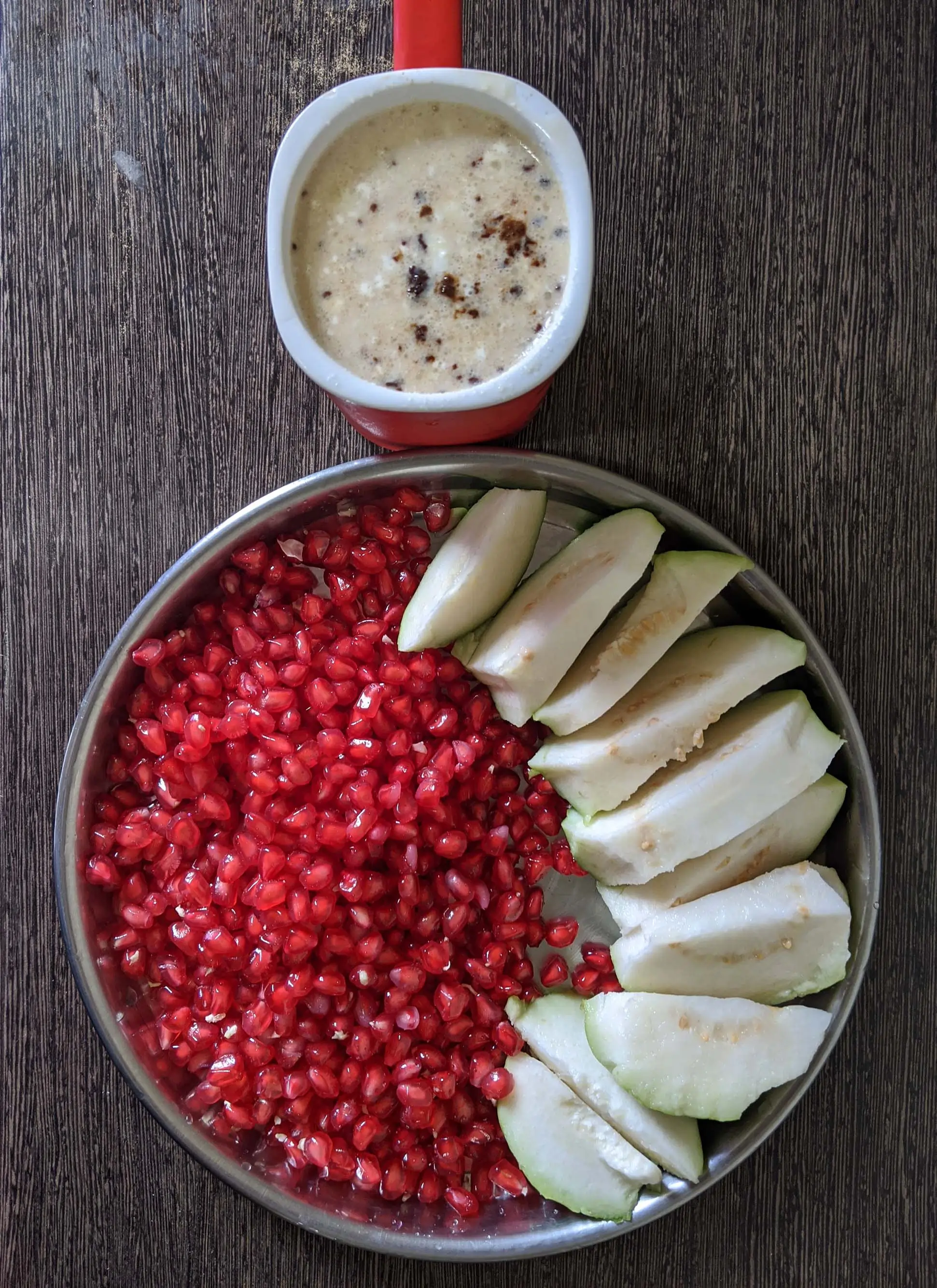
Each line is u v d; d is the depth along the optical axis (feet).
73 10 1.18
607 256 1.18
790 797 1.11
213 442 1.20
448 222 0.94
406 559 1.18
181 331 1.19
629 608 1.14
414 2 0.91
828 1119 1.24
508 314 0.94
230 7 1.18
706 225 1.18
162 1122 1.10
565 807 1.20
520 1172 1.17
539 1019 1.18
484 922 1.20
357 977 1.14
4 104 1.19
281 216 0.92
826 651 1.22
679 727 1.11
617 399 1.19
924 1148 1.24
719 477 1.20
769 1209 1.24
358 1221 1.13
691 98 1.18
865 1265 1.24
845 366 1.19
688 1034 1.12
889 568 1.21
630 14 1.17
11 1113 1.22
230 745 1.15
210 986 1.16
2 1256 1.22
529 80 1.17
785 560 1.21
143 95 1.18
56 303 1.20
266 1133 1.18
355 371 0.94
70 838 1.11
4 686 1.22
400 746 1.15
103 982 1.13
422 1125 1.14
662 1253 1.23
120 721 1.18
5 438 1.21
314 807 1.16
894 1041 1.24
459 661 1.18
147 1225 1.22
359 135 0.94
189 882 1.13
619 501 1.13
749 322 1.19
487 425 1.02
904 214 1.18
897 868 1.24
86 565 1.21
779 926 1.12
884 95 1.18
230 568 1.16
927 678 1.22
